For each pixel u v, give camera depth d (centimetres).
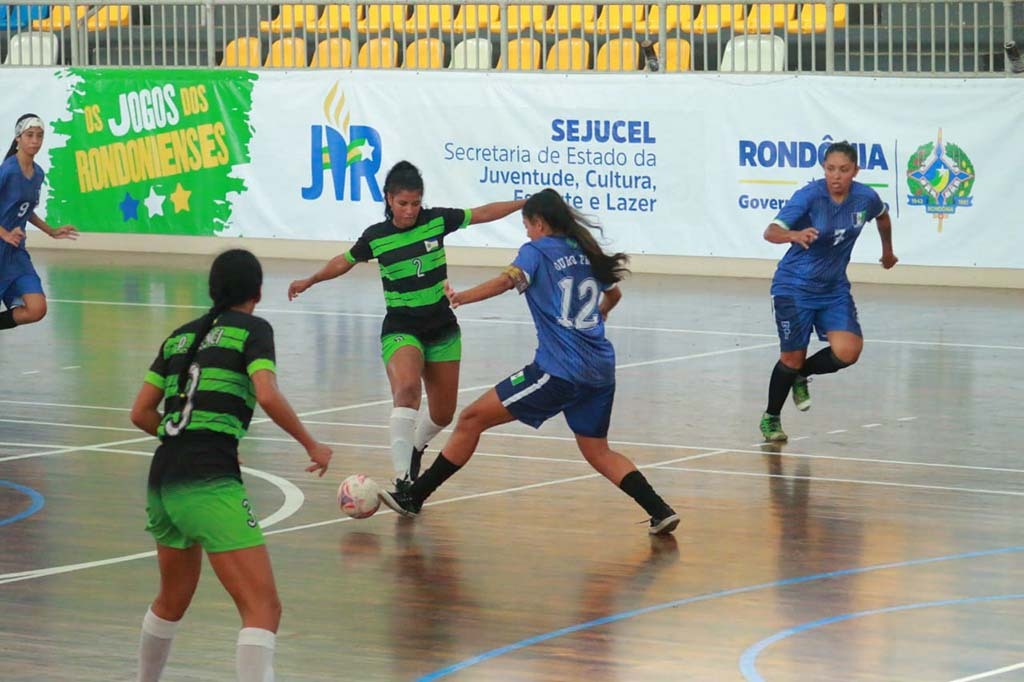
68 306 3053
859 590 1283
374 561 1377
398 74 3666
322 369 2408
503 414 1477
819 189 1833
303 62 3828
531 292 1435
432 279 1567
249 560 948
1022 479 1698
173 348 987
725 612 1222
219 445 958
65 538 1446
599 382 1445
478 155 3616
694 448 1866
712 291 3291
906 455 1822
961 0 3266
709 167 3444
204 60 3988
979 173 3253
